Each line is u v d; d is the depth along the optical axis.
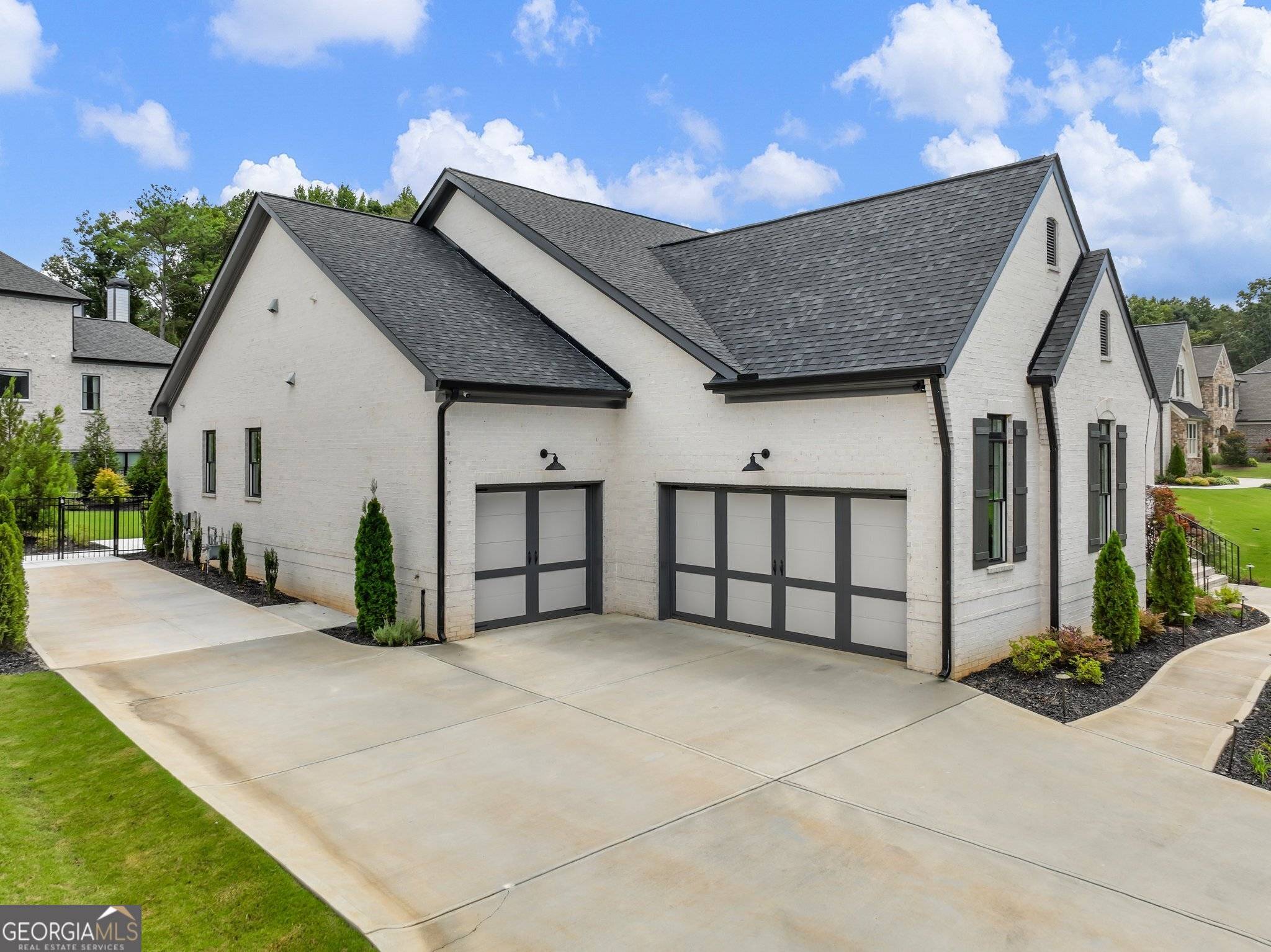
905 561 10.54
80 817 6.12
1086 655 10.27
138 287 57.16
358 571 12.06
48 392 31.19
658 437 12.95
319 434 14.14
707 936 4.71
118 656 10.89
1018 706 9.03
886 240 12.84
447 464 11.49
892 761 7.41
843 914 4.96
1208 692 9.66
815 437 10.98
